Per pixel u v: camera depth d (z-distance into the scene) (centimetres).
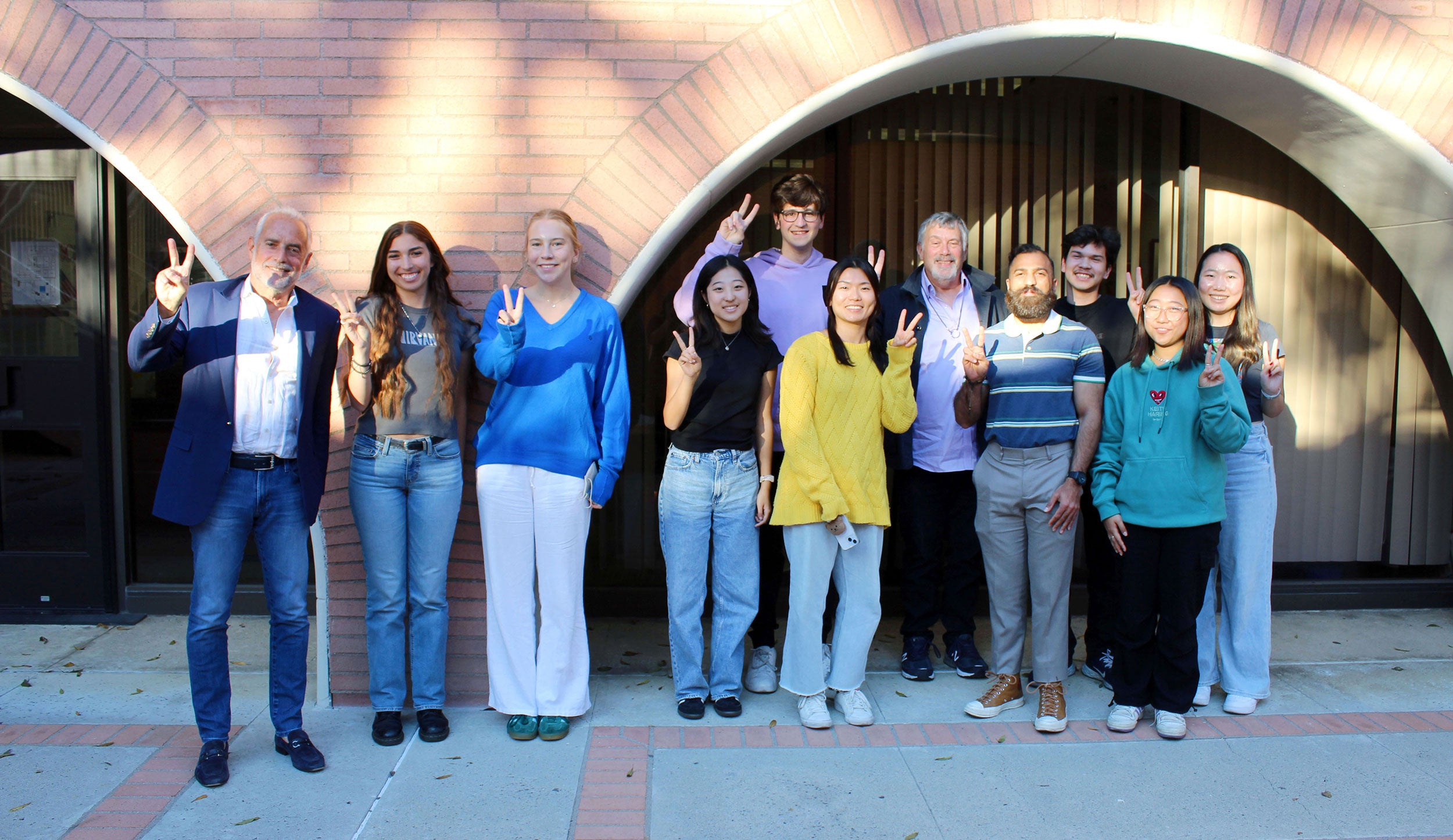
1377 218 432
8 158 448
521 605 331
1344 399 479
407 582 339
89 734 330
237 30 343
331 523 351
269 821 274
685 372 324
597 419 340
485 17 346
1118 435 334
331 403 347
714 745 325
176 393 463
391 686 328
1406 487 480
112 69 342
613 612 469
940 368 375
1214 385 307
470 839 265
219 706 302
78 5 341
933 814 280
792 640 341
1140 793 293
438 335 322
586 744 326
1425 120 374
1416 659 411
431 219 349
